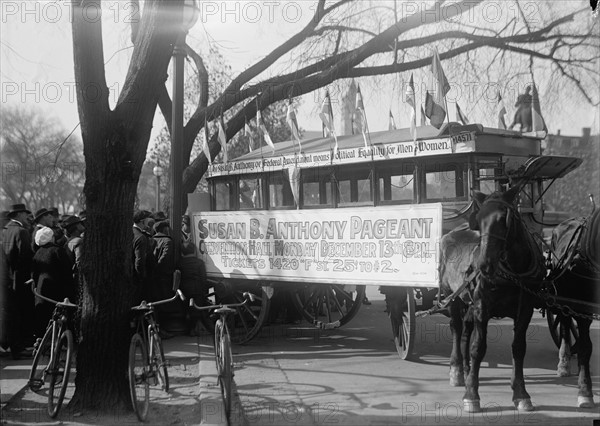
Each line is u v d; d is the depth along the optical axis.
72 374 8.35
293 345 10.54
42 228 9.26
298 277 9.75
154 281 10.11
